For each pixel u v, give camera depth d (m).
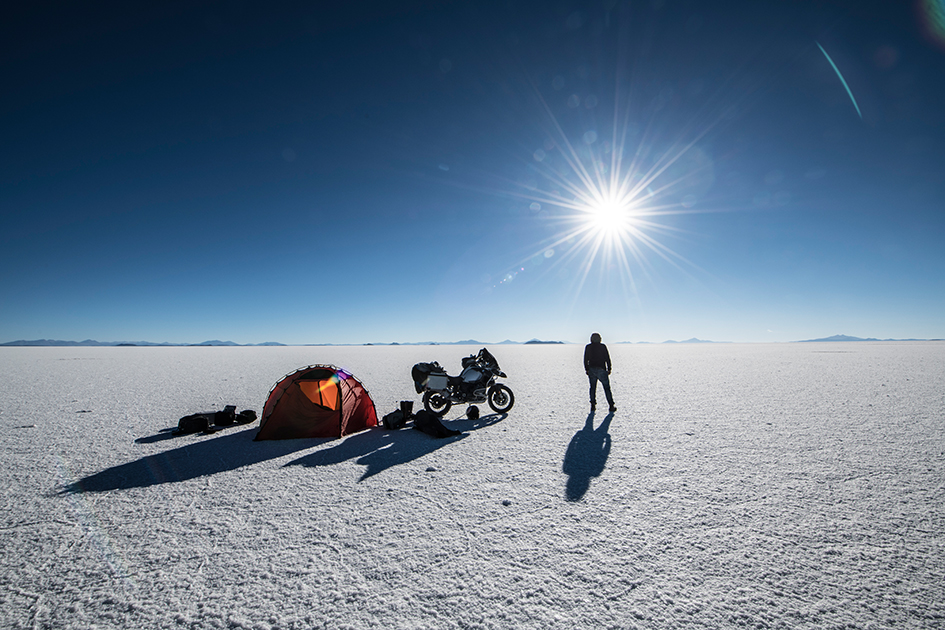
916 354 34.91
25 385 15.82
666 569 3.19
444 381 9.59
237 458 6.32
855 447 6.44
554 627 2.55
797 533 3.73
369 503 4.55
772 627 2.52
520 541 3.66
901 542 3.54
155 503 4.59
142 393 13.64
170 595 2.93
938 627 2.50
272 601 2.85
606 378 9.46
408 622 2.62
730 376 17.59
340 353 53.75
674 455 6.20
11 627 2.59
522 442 7.09
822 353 39.41
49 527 4.02
